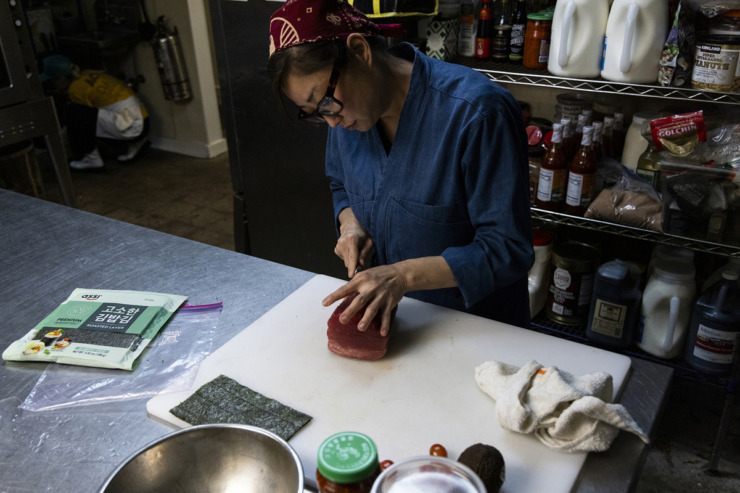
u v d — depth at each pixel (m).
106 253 1.51
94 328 1.18
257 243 2.87
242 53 2.44
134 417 0.98
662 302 2.01
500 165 1.16
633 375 1.04
